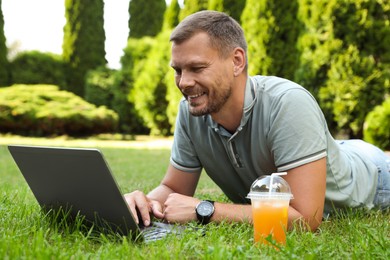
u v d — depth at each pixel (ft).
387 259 5.23
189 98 6.53
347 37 30.45
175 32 6.39
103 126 48.21
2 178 17.84
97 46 59.31
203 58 6.29
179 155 8.12
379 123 27.63
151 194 8.07
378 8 29.86
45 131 47.32
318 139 6.66
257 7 35.81
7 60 54.90
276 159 6.79
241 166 7.41
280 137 6.66
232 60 6.58
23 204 8.39
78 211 6.55
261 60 36.01
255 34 36.04
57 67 57.52
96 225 6.41
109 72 54.24
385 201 8.57
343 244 5.92
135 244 5.87
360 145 8.97
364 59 30.14
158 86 47.78
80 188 6.16
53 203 6.84
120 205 5.86
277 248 5.49
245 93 6.86
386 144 27.94
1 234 6.11
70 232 6.59
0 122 46.11
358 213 7.90
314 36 31.58
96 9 59.26
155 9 58.65
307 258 5.05
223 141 7.34
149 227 6.79
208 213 6.86
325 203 7.63
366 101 30.63
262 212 5.73
